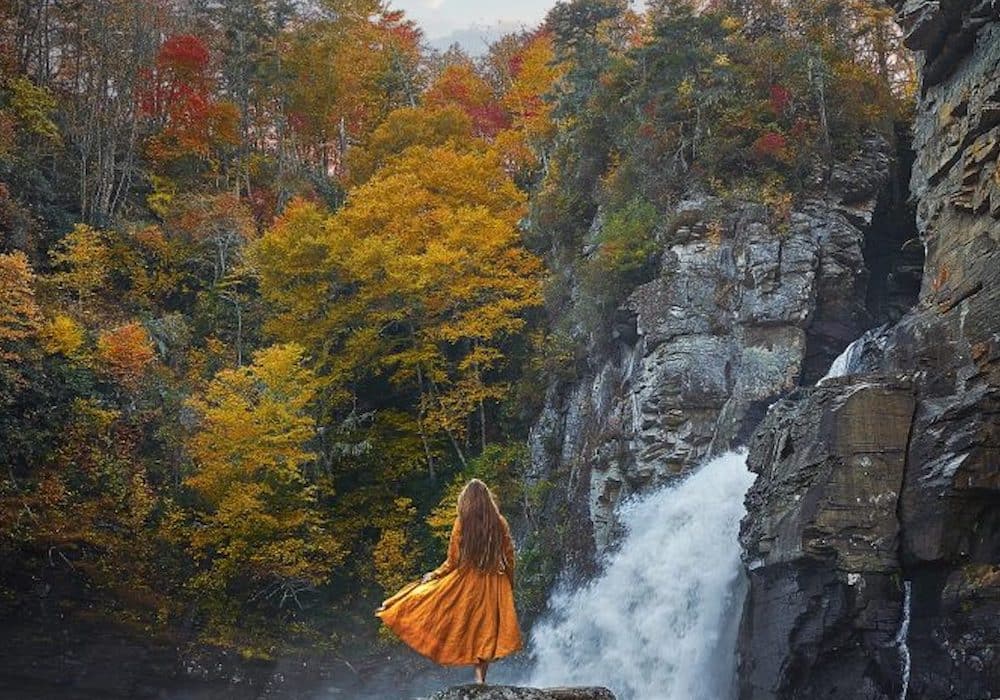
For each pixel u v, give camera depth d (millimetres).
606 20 57594
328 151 76875
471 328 45344
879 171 39031
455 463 47000
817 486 23250
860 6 50531
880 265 39656
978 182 27578
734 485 32156
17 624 37875
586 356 42750
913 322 27281
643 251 39312
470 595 9156
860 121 40031
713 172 39500
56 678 38219
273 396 43469
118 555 40531
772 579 24609
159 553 41656
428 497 45719
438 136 62594
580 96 49281
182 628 40406
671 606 32250
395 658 41219
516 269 48219
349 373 47062
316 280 49969
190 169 63438
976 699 20297
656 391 36000
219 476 42531
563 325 43938
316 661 41250
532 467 43344
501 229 47031
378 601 42938
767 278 35562
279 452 42562
